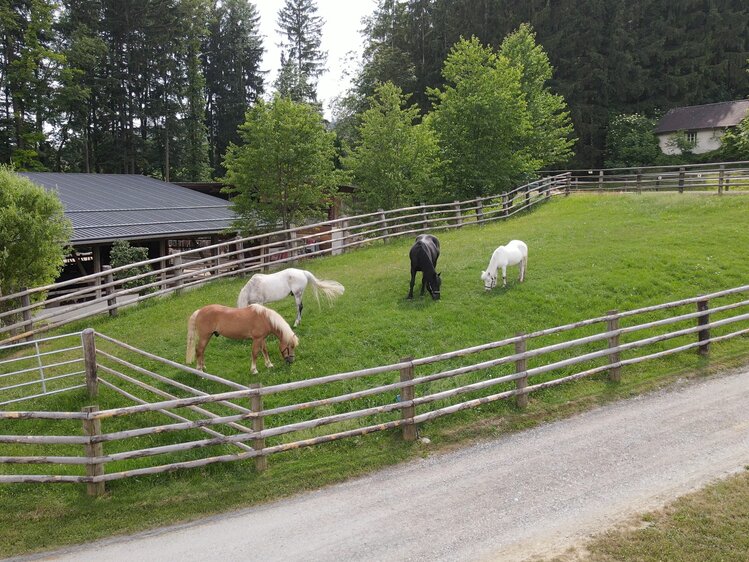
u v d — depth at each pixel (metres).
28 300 12.34
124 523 6.25
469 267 15.36
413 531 5.89
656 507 6.06
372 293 13.69
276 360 10.38
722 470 6.77
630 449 7.45
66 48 41.34
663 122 45.47
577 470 6.99
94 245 19.00
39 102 38.44
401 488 6.80
